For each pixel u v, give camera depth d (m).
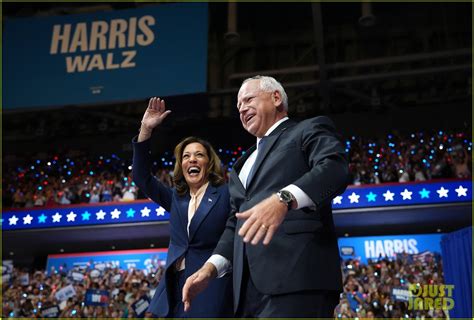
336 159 1.76
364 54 20.36
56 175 18.47
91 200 16.20
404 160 15.62
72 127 20.64
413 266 13.52
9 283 15.38
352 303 12.42
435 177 14.51
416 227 15.41
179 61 14.78
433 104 18.83
